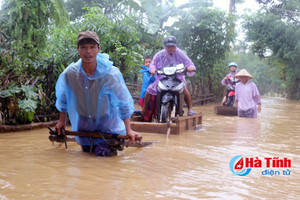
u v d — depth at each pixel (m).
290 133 6.13
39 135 5.06
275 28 21.17
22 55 6.79
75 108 3.64
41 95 5.84
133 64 8.61
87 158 3.53
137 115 6.62
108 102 3.58
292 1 21.86
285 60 23.41
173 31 15.94
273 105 17.73
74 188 2.46
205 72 16.09
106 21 8.28
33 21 7.62
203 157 3.73
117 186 2.54
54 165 3.15
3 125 5.26
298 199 2.42
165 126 5.33
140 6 14.95
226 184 2.72
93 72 3.39
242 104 9.55
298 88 26.56
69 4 18.62
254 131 6.30
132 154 3.81
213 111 11.70
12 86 5.47
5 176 2.73
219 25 15.84
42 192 2.35
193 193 2.45
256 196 2.44
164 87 5.69
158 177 2.84
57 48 7.62
